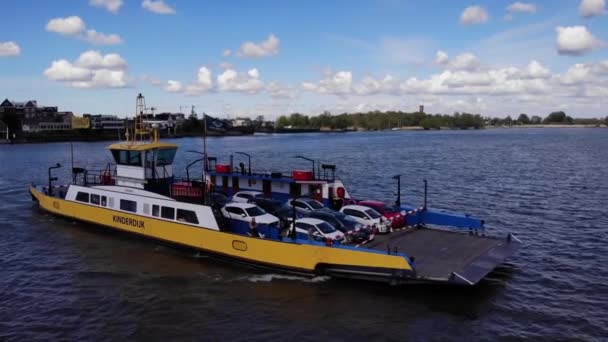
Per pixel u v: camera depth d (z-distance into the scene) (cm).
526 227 3488
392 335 1780
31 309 2058
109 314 1995
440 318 1920
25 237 3203
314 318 1923
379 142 17475
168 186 3281
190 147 14788
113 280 2391
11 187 5706
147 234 2911
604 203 4409
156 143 3325
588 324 1884
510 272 2475
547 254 2794
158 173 3272
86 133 19575
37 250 2909
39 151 12950
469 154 10925
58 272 2520
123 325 1894
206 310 2014
